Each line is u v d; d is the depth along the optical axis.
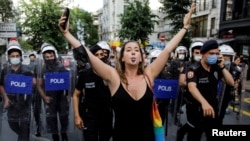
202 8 27.97
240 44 18.91
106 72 2.28
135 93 2.23
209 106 3.21
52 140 4.64
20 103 4.04
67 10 2.26
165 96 4.46
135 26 20.47
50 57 4.41
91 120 3.63
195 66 3.51
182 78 4.36
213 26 25.69
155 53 5.00
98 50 3.79
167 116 4.59
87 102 3.66
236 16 20.34
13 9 23.25
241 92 6.59
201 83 3.43
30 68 4.17
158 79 4.42
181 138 3.94
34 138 4.55
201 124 3.57
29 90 4.06
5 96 4.02
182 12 18.31
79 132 4.79
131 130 2.24
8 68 4.05
